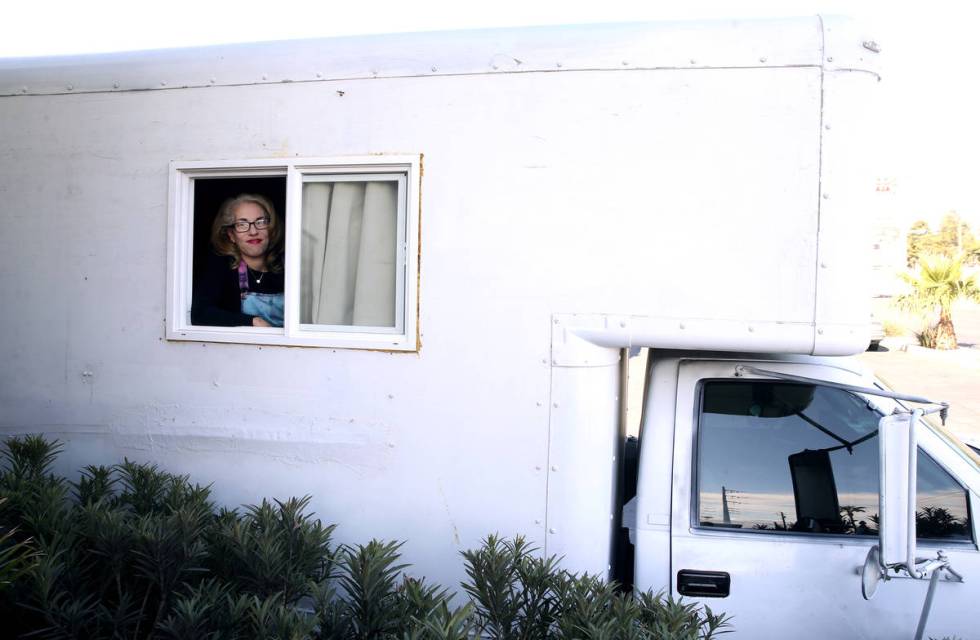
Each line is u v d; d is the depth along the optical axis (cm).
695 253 282
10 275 343
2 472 338
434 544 303
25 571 246
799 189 275
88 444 337
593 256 289
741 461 302
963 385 1347
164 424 329
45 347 341
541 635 258
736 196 279
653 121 284
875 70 275
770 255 277
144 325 331
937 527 280
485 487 299
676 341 284
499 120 296
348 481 311
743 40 279
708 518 299
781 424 303
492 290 297
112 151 334
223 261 332
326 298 323
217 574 285
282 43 321
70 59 340
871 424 296
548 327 292
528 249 294
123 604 264
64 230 339
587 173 289
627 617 241
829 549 286
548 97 292
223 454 322
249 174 324
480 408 298
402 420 305
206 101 323
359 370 309
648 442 307
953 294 1798
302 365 314
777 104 276
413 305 303
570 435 291
